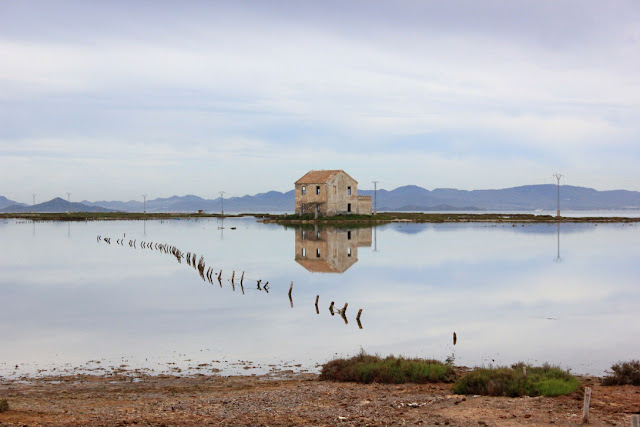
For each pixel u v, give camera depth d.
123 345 28.56
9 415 16.25
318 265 61.72
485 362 24.86
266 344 28.72
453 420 15.84
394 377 21.30
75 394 20.11
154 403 18.53
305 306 39.22
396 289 45.81
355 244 85.56
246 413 17.08
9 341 29.41
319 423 15.93
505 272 55.47
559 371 20.66
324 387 20.59
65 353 27.02
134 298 42.62
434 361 23.25
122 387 21.25
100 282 51.19
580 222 158.38
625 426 14.94
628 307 37.84
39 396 19.78
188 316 36.00
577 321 33.56
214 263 64.88
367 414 16.75
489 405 17.31
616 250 76.50
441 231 115.12
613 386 19.88
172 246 86.38
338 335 30.56
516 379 19.27
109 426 15.38
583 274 53.88
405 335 30.39
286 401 18.56
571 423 15.28
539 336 29.88
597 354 26.08
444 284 48.16
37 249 83.25
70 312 37.22
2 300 41.72
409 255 70.50
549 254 71.62
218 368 24.42
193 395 19.83
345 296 42.75
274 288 47.19
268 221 155.25
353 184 147.62
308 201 141.62
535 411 16.47
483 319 34.22
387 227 126.69
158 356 26.52
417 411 16.91
